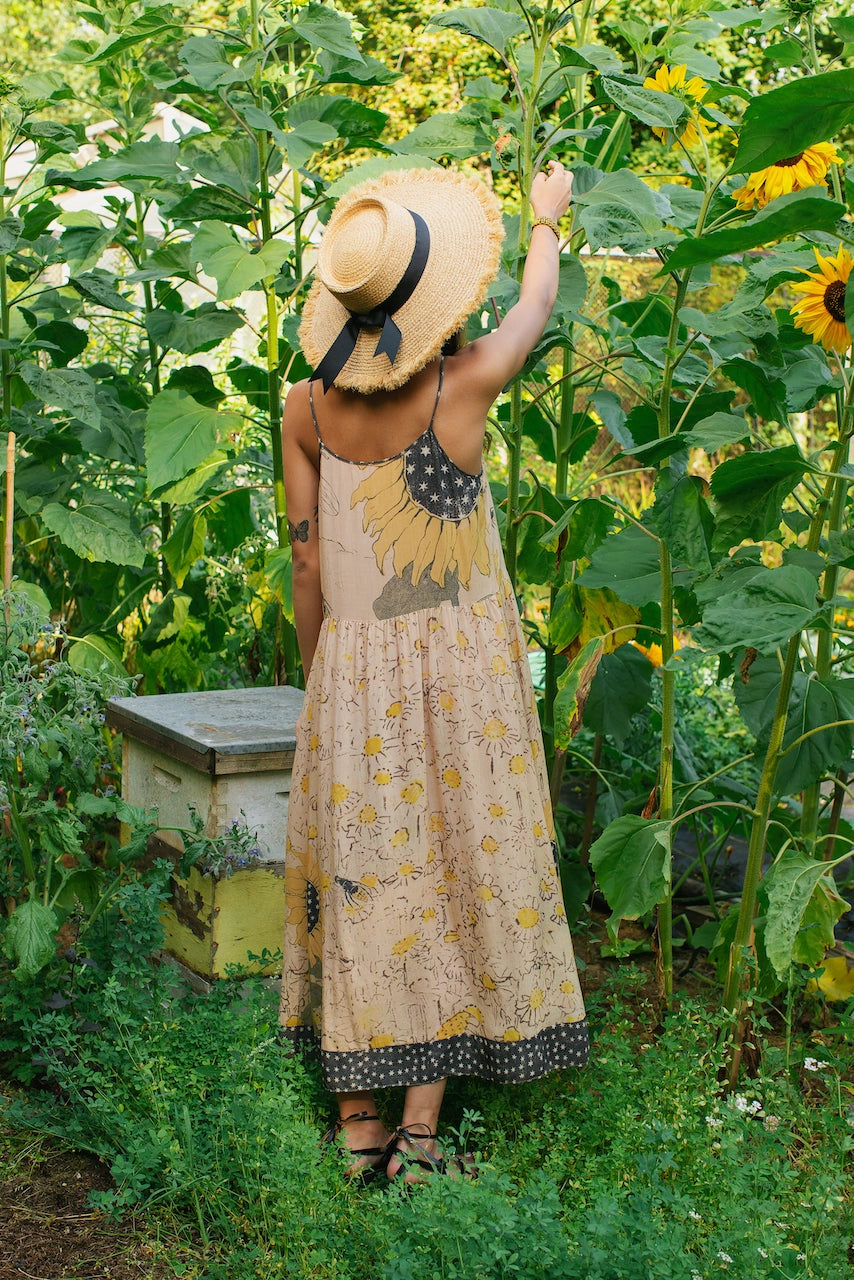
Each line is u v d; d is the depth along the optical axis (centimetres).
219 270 310
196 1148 225
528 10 273
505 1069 227
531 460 703
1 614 270
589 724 330
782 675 259
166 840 292
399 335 213
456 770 224
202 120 367
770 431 737
